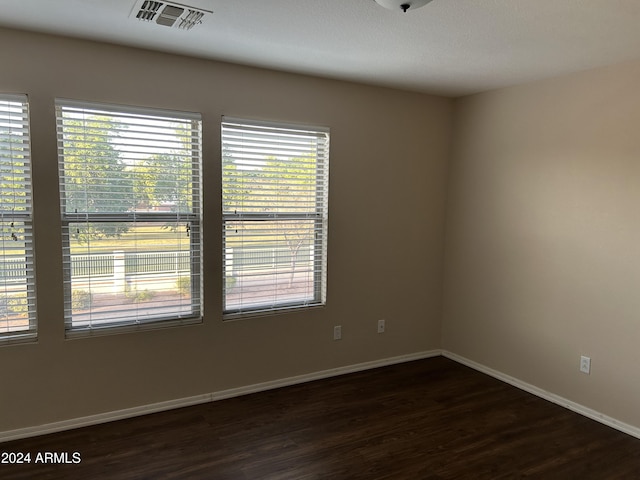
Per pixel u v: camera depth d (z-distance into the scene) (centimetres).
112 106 271
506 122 359
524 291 350
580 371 313
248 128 318
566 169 317
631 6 203
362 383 358
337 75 333
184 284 308
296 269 351
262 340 337
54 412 271
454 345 416
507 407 320
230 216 318
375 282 386
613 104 288
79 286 275
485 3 202
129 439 266
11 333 260
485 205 379
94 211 276
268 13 218
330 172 352
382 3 189
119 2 207
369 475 236
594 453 262
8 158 251
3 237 253
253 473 236
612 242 291
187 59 291
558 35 240
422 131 395
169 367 304
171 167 296
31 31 247
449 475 238
